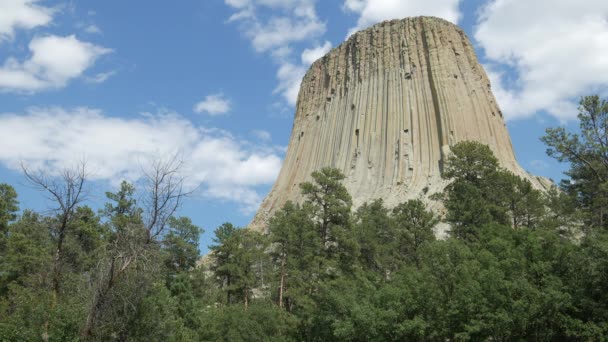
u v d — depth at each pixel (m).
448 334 32.19
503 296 30.66
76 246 30.34
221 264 59.97
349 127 104.19
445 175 52.59
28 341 25.08
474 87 101.44
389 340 33.84
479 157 51.84
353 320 35.38
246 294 54.38
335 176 54.09
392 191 90.31
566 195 44.94
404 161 93.81
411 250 48.47
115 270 25.50
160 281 31.58
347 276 44.66
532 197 45.78
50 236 29.98
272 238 51.09
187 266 58.50
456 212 47.25
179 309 47.25
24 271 43.19
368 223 52.84
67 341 24.92
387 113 100.56
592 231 34.16
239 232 59.56
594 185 42.72
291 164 112.31
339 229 48.84
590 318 29.94
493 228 39.97
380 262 48.09
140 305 26.25
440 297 32.66
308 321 41.00
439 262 33.34
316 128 111.75
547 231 36.81
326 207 52.16
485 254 34.00
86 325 24.77
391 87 102.94
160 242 26.16
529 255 34.66
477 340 30.77
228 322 42.84
